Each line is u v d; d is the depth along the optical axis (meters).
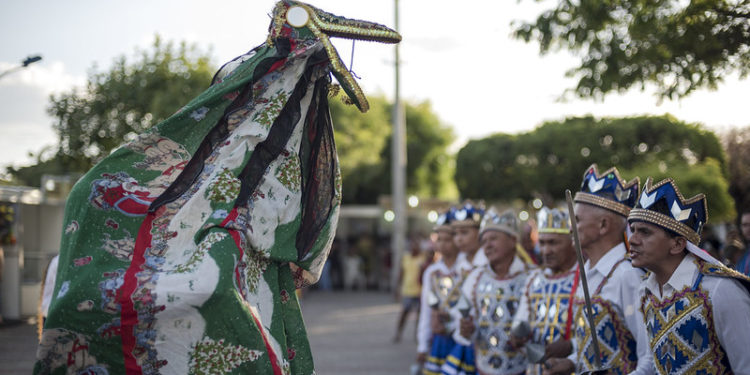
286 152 3.21
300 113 3.26
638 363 3.75
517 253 5.97
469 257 6.88
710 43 5.95
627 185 4.17
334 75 3.31
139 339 2.84
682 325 3.19
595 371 3.78
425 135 44.50
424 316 7.69
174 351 2.84
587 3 6.48
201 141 3.16
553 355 4.42
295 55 3.21
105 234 2.97
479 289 5.96
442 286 7.07
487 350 5.79
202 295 2.83
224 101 3.19
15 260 14.77
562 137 27.53
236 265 2.91
